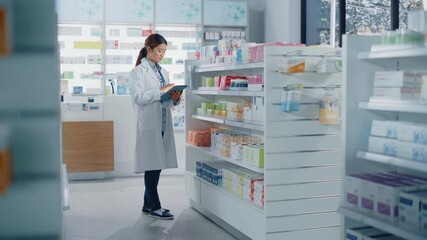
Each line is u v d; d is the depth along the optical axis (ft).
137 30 28.14
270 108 13.08
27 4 5.39
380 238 9.97
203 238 15.88
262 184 13.96
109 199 21.34
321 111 13.23
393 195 9.44
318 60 13.26
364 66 10.55
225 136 17.06
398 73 9.50
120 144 26.61
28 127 5.46
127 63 28.07
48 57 5.45
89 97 25.99
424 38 9.38
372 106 9.82
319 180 13.55
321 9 27.89
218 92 16.90
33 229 5.52
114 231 16.61
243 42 17.39
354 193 10.44
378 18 23.36
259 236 13.66
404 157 9.44
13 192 5.46
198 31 28.81
